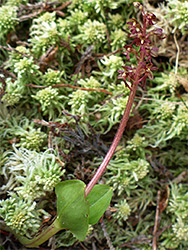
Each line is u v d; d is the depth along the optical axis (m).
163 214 0.22
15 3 0.22
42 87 0.21
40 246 0.21
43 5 0.22
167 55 0.22
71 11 0.22
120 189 0.21
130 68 0.18
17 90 0.21
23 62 0.21
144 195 0.22
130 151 0.22
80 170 0.21
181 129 0.21
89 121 0.21
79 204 0.18
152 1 0.22
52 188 0.20
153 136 0.22
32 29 0.22
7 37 0.22
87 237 0.21
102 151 0.21
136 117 0.22
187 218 0.21
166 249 0.21
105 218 0.21
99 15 0.22
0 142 0.21
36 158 0.20
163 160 0.22
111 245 0.20
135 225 0.22
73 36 0.22
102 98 0.22
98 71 0.22
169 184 0.22
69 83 0.22
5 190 0.20
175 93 0.22
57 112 0.22
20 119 0.21
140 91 0.22
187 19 0.21
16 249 0.21
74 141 0.21
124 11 0.22
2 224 0.20
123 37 0.22
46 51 0.22
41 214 0.20
